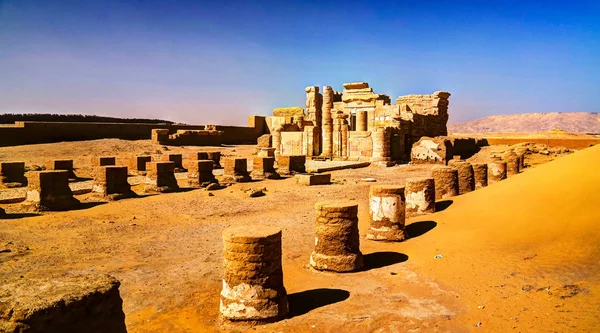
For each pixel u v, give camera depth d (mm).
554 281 7785
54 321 4703
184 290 9430
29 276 9977
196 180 22984
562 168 12820
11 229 14375
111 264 11078
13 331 4492
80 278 5621
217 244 13000
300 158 28781
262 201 19172
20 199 19203
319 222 10484
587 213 9711
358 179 25828
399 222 12422
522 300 7492
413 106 43281
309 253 11898
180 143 43031
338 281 9664
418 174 27672
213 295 9172
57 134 37875
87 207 17781
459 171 17656
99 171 19359
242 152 41844
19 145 34875
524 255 9242
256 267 7906
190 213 17078
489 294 8039
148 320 8086
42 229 14461
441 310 7809
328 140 38375
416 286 9023
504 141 42312
